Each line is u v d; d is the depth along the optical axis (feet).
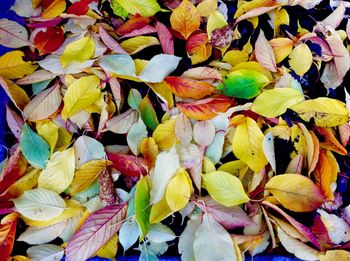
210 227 1.47
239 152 1.54
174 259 1.53
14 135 1.61
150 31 1.66
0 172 1.56
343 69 1.69
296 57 1.68
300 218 1.56
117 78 1.61
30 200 1.49
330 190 1.53
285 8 1.77
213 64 1.67
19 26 1.66
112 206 1.51
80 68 1.57
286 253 1.55
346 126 1.61
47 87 1.62
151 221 1.47
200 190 1.54
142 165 1.54
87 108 1.59
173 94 1.62
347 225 1.57
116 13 1.70
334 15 1.74
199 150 1.56
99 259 1.52
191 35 1.68
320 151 1.60
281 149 1.61
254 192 1.54
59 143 1.60
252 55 1.69
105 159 1.55
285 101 1.57
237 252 1.46
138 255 1.54
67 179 1.52
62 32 1.66
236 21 1.70
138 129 1.55
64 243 1.52
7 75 1.61
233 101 1.58
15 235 1.52
